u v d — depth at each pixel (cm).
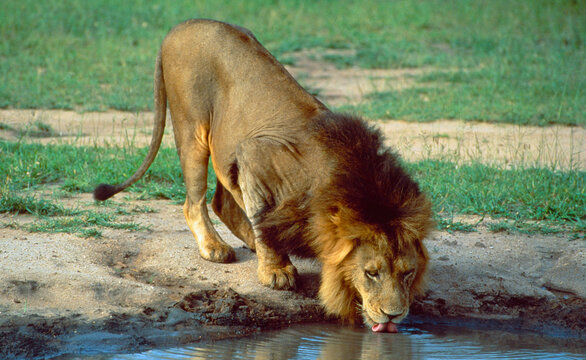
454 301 1009
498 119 2069
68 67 2591
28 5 3309
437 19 3522
